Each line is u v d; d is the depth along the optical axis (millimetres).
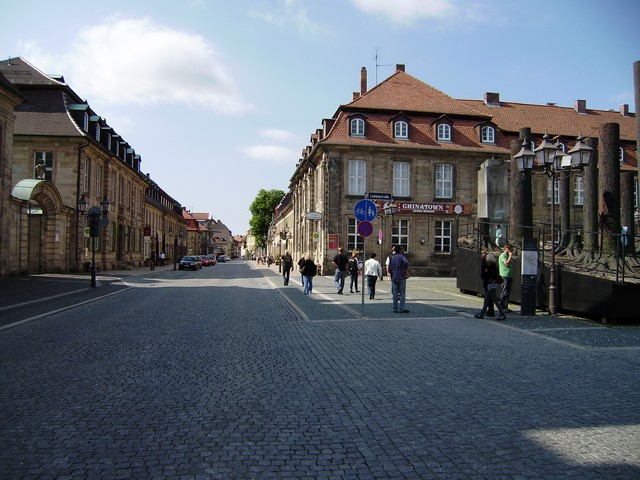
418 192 37594
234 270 52250
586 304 12781
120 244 47031
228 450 4324
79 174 35781
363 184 37000
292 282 28859
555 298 13875
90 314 13602
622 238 13789
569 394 6047
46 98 36719
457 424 4992
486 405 5605
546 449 4379
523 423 5031
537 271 13836
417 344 9320
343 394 6008
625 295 12148
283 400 5762
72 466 3990
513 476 3863
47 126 35500
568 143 43250
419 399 5820
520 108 46312
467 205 38062
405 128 37844
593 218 18219
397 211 36875
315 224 42062
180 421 5043
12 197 26328
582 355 8367
